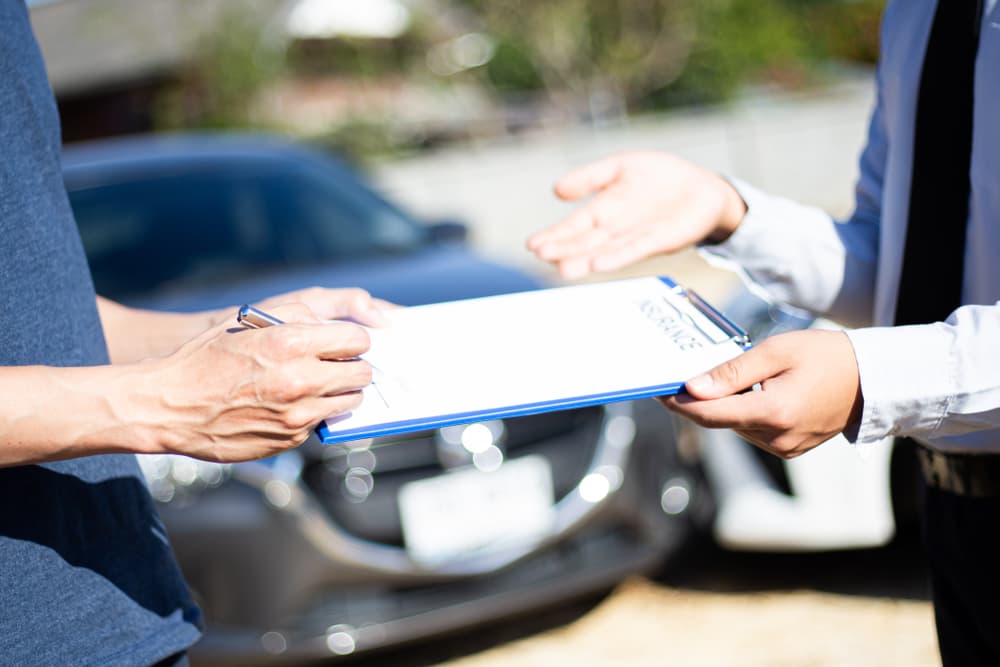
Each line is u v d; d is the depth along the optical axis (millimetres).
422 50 16812
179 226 3650
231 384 1021
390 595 2818
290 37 15500
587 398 1101
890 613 3137
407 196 11086
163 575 1265
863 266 1524
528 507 2943
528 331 1257
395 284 3365
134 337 1474
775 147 12492
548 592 2982
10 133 1152
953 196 1318
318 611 2742
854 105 13633
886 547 3496
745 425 1119
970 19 1292
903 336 1147
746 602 3334
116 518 1214
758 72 16062
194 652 2691
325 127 14539
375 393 1114
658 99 16266
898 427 1158
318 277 3445
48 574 1120
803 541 3141
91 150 4148
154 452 1059
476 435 2914
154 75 13875
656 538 3137
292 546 2682
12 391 1020
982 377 1133
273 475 2705
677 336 1217
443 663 3127
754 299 3502
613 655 3094
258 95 14195
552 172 11461
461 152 13352
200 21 13906
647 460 3135
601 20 16141
